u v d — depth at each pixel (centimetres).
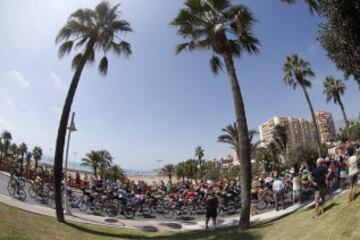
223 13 1634
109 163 6044
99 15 1764
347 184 1438
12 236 966
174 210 2078
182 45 1789
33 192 2066
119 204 1966
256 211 1722
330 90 5294
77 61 1831
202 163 8538
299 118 9669
